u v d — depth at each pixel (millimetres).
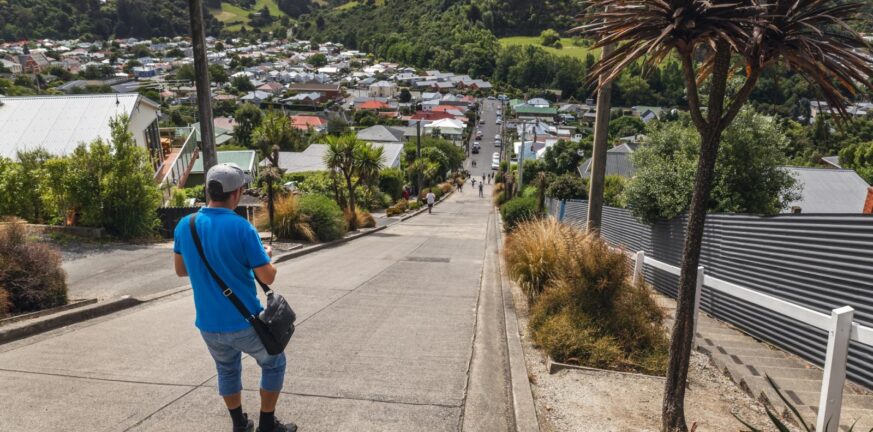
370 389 4352
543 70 173875
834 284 4969
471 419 3885
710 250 7586
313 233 15688
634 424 3855
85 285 8641
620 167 36125
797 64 2996
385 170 41875
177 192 20609
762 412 4152
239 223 2930
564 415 3992
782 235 5875
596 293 5953
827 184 20719
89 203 13102
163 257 11258
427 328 6406
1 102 21000
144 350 5121
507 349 5641
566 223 9086
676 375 3473
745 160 9852
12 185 13492
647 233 10906
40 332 5684
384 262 12492
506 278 9852
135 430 3508
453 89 172500
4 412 3705
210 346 3066
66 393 4059
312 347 5457
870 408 4035
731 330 6734
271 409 3207
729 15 3027
